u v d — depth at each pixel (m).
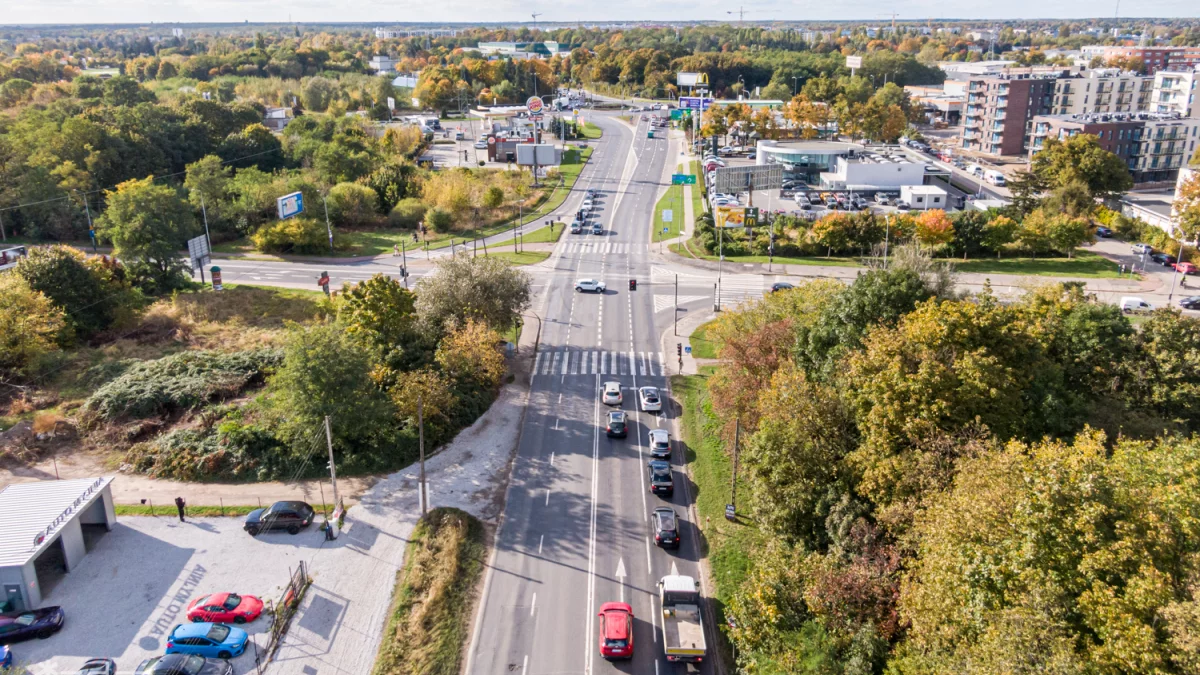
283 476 56.47
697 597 42.97
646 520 53.03
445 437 62.66
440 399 61.78
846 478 45.41
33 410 64.56
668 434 62.31
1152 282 104.00
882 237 115.00
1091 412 52.22
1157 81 199.88
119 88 184.12
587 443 63.06
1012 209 130.88
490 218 137.00
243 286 99.00
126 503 53.06
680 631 40.94
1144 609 27.42
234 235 123.69
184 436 58.97
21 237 120.50
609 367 78.06
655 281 104.44
